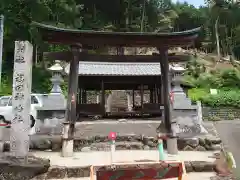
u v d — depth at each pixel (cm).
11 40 2719
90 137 918
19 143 648
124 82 1736
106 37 847
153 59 891
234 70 3023
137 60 884
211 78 2847
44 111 991
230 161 658
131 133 991
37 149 882
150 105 1772
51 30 806
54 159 737
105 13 4375
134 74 1648
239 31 4544
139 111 1702
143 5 4450
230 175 626
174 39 866
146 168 483
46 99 1069
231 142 925
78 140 899
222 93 2152
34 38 2745
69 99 829
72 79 836
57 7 3070
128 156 757
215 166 673
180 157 765
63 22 3145
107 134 979
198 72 3088
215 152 845
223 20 4797
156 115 1791
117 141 930
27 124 667
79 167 635
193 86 2656
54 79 1136
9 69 2744
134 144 882
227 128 1198
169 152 820
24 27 2797
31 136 919
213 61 4075
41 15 2798
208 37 4881
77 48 847
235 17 4697
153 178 484
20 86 673
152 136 931
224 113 1925
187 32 845
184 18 5250
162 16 4653
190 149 891
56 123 986
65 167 633
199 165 672
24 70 680
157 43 873
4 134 936
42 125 983
